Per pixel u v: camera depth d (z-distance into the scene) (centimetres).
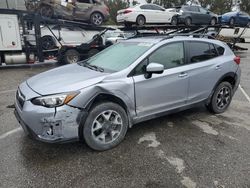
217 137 399
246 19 1958
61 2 1188
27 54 1132
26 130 323
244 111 529
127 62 378
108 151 351
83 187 276
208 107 502
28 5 1159
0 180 285
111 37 1336
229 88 507
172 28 1280
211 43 480
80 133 330
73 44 1241
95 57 461
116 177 294
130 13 1336
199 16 1577
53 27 1183
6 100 601
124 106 360
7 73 1002
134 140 384
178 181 287
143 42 423
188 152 351
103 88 331
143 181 287
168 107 414
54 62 1334
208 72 455
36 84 345
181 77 414
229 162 327
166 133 410
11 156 335
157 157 337
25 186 276
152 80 378
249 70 1072
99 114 335
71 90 313
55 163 320
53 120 303
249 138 398
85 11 1259
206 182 286
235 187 278
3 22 1045
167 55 406
